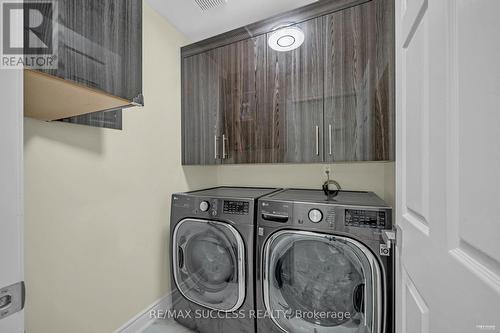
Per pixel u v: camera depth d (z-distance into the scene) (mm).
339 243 1162
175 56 1875
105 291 1324
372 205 1150
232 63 1742
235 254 1418
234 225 1415
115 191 1389
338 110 1395
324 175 1901
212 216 1494
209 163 1834
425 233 625
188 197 1605
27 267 1001
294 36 1520
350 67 1360
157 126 1698
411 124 739
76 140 1186
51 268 1082
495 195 365
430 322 592
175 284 1659
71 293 1159
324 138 1436
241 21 1775
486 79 383
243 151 1713
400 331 902
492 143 371
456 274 468
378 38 1285
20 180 551
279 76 1575
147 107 1610
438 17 539
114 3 882
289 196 1524
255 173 2182
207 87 1841
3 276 520
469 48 429
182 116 1939
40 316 1040
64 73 699
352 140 1358
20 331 545
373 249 1094
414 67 712
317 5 1443
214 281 1528
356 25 1341
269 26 1604
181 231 1627
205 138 1854
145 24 1590
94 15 802
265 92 1626
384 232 1002
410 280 767
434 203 567
